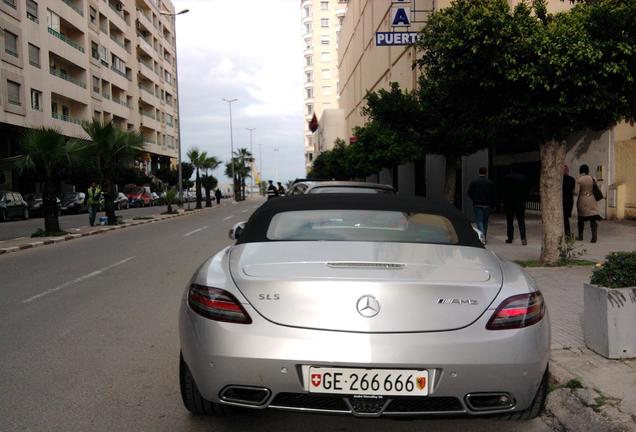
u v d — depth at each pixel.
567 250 9.05
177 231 18.86
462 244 3.69
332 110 65.81
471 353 2.70
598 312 4.39
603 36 7.50
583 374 3.95
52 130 17.25
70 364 4.56
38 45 36.16
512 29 7.68
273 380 2.71
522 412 3.20
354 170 29.31
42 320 6.09
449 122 14.46
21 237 17.47
